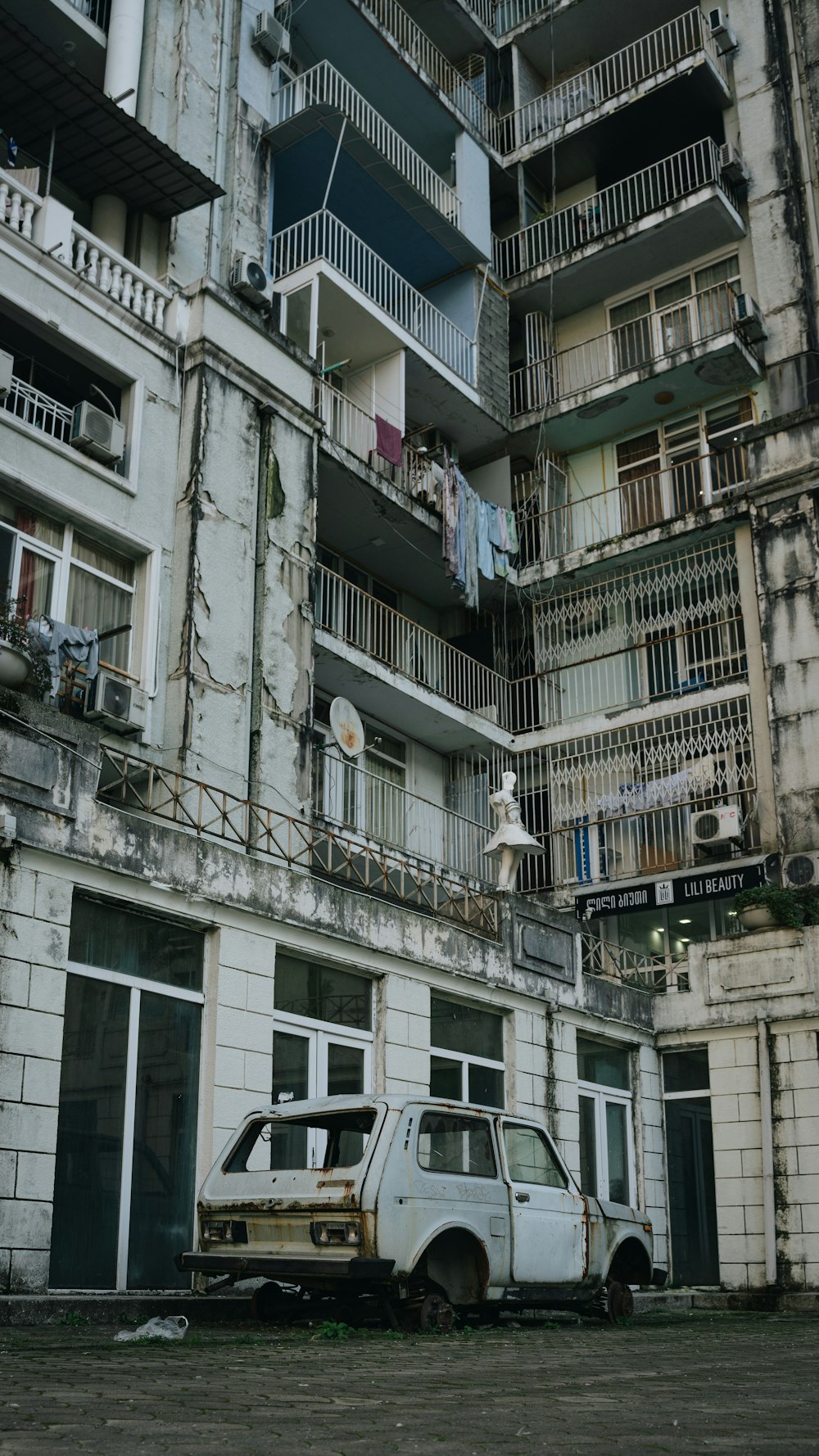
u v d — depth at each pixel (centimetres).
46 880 994
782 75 2478
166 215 1755
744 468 2322
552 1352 731
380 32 2292
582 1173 1636
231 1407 445
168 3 1875
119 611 1527
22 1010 948
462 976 1466
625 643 2406
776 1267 1605
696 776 2198
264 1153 1034
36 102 1570
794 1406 487
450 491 2256
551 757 2395
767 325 2392
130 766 1388
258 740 1586
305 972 1277
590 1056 1727
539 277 2625
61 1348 670
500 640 2520
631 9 2698
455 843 2341
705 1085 1789
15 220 1479
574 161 2731
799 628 2114
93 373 1572
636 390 2445
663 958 2231
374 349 2236
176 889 1106
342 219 2336
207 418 1631
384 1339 771
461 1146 895
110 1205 1008
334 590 2231
